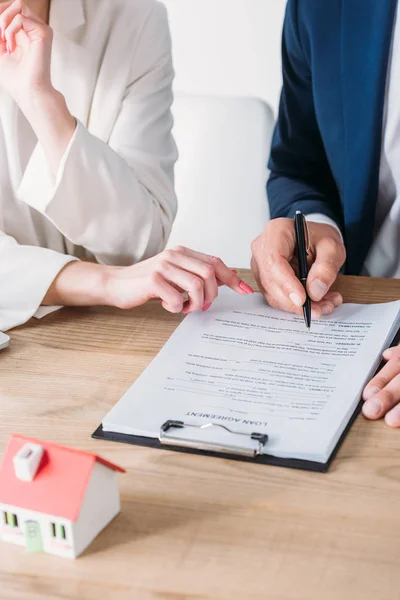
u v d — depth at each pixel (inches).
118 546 25.3
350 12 52.8
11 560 25.0
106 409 32.7
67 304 42.2
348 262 58.6
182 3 84.0
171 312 41.2
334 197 61.8
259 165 69.1
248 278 45.7
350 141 55.7
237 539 25.4
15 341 39.1
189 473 28.5
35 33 44.8
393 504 26.6
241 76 86.4
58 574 24.4
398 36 51.4
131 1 51.6
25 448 25.2
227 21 83.8
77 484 24.8
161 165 52.6
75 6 49.4
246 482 28.0
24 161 50.4
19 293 41.4
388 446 29.7
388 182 56.2
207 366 34.9
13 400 33.7
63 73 50.7
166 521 26.3
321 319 39.1
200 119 70.2
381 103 53.5
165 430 30.2
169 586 23.6
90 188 46.0
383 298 42.2
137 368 35.9
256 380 33.5
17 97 45.4
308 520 26.1
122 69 51.1
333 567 24.0
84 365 36.4
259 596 23.1
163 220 51.6
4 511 25.3
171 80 55.2
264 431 29.9
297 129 61.2
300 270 40.4
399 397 31.5
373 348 35.5
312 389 32.6
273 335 37.5
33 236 52.8
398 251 57.7
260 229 70.3
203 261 40.5
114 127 52.1
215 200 70.5
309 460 28.8
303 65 58.5
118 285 40.4
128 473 28.6
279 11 81.7
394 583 23.4
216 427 30.3
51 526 24.8
